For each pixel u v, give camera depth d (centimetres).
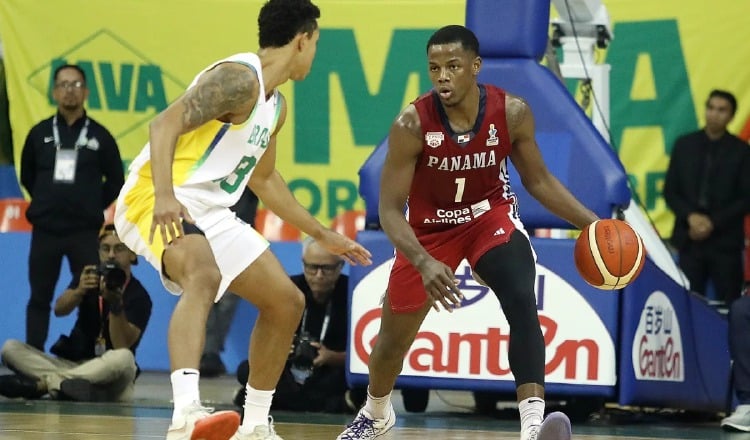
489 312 1783
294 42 1141
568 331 1772
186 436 998
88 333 2222
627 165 2511
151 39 2616
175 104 1062
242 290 1154
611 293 1758
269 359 1184
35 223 2362
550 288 1778
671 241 2448
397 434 1563
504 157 1255
